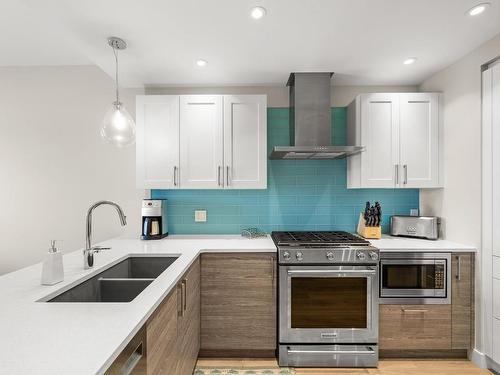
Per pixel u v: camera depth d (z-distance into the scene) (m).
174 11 1.61
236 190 2.83
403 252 2.17
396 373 2.05
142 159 2.48
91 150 2.79
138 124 2.48
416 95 2.46
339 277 2.12
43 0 1.50
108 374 0.76
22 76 2.77
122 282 1.57
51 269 1.29
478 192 2.12
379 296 2.17
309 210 2.82
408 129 2.47
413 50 2.11
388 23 1.75
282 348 2.12
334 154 2.50
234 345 2.18
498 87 1.95
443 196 2.48
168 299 1.33
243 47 2.03
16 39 2.30
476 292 2.15
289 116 2.77
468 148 2.20
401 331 2.17
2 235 2.78
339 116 2.80
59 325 0.90
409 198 2.80
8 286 1.28
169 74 2.49
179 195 2.82
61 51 2.51
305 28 1.80
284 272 2.12
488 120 2.04
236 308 2.18
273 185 2.82
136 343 0.95
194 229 2.82
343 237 2.45
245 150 2.48
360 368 2.11
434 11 1.64
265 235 2.71
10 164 2.77
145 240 2.50
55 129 2.78
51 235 2.78
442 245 2.25
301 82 2.48
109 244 2.33
